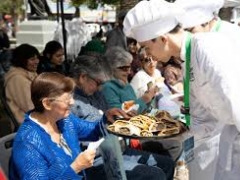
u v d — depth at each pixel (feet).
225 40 6.30
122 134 7.02
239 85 6.08
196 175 7.30
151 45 6.73
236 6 14.53
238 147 6.81
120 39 19.88
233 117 6.19
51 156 6.63
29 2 35.63
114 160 8.18
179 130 7.09
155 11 6.47
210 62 6.13
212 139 6.97
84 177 7.66
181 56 6.56
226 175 6.96
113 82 10.55
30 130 6.70
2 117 13.65
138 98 10.96
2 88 11.97
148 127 7.17
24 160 6.35
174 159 9.70
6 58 16.92
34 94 6.93
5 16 62.54
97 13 54.90
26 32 36.19
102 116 8.42
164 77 12.55
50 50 15.58
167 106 10.52
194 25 8.62
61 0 20.48
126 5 20.99
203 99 6.61
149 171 8.75
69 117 7.87
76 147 7.54
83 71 9.08
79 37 27.53
